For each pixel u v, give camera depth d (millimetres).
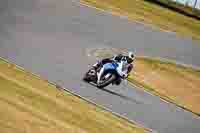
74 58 99062
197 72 122938
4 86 71938
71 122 68438
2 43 93188
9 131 57719
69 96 79875
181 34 141125
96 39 115312
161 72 113000
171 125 88625
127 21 134000
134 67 109000
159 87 104312
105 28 124000
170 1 160625
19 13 110875
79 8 128250
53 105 72000
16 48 93062
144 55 119000
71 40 108188
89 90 85812
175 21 149125
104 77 88250
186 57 128750
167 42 132625
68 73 90062
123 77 88688
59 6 123938
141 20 138875
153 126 84750
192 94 108188
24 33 101750
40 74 85062
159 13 150125
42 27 108625
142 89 99000
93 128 70000
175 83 110312
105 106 82938
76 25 117812
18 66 85250
